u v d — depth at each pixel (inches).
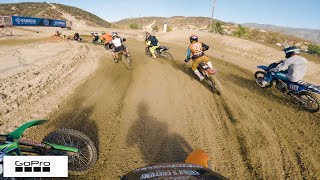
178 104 269.0
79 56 512.4
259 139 195.9
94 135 194.5
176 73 407.2
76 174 147.8
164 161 164.7
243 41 846.5
